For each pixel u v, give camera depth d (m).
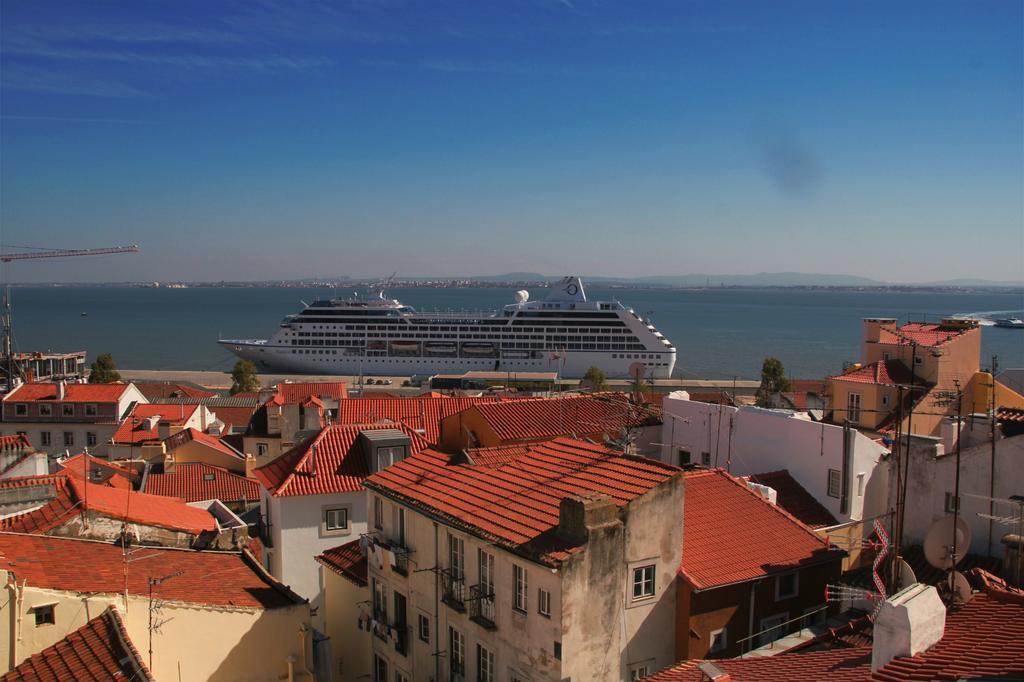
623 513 23.31
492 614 24.34
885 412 45.50
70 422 83.12
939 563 23.03
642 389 139.12
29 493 31.09
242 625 22.88
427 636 27.67
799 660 18.78
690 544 26.47
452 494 27.78
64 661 19.56
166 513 33.91
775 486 35.31
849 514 33.59
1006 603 16.70
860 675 15.82
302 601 24.19
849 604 26.66
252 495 55.44
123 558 24.62
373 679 31.86
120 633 19.98
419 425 58.75
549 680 21.97
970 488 29.58
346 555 35.72
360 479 40.78
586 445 29.08
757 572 25.72
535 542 22.72
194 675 22.16
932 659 14.26
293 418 60.91
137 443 72.00
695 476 30.31
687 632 24.42
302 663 23.61
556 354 198.50
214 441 65.69
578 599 21.89
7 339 140.50
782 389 115.38
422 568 27.98
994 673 12.83
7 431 83.25
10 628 19.80
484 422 42.41
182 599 22.64
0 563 21.62
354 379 191.25
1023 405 45.75
